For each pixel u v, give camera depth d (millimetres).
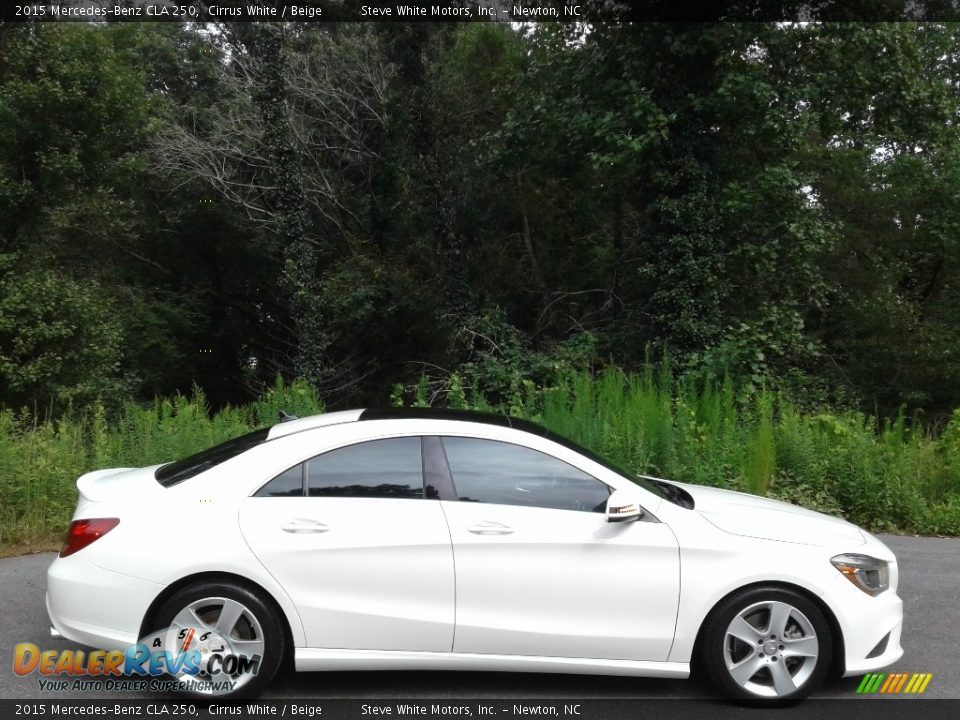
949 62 21359
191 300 26250
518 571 4148
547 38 18203
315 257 23297
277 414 10906
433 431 4422
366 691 4375
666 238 16453
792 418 10094
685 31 15797
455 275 20844
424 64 20984
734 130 16672
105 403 15586
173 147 22078
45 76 15375
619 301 20312
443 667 4152
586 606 4160
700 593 4172
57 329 14898
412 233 22438
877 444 9648
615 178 18484
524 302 22594
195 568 4062
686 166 16125
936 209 19281
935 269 21469
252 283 27375
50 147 15469
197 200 24500
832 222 18953
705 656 4219
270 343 29156
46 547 7301
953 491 9359
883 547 4586
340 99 23234
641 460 8922
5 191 14938
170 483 4352
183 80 25344
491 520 4188
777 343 15500
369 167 23750
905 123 17062
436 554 4137
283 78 20266
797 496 8836
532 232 22578
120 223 19156
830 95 16281
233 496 4215
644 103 15320
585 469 4367
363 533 4141
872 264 20828
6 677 4500
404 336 23703
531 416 11219
